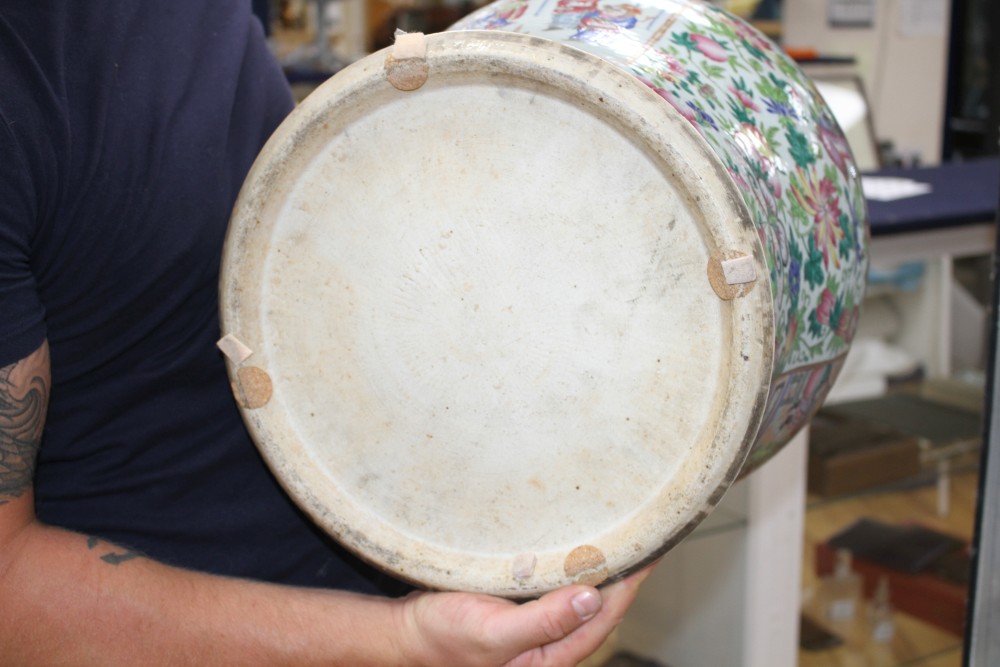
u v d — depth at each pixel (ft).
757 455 2.48
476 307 2.07
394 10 8.96
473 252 2.05
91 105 2.22
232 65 2.49
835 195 2.39
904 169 5.90
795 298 2.23
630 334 1.99
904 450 5.31
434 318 2.10
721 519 4.27
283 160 2.04
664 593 4.80
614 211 1.96
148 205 2.27
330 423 2.19
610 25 2.23
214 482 2.63
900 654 5.22
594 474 2.07
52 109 2.13
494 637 2.06
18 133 2.06
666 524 1.97
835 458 5.18
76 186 2.19
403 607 2.25
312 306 2.15
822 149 2.38
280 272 2.14
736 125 2.16
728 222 1.82
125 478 2.52
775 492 4.17
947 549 5.48
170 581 2.21
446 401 2.12
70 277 2.26
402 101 2.00
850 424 5.59
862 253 2.52
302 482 2.19
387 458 2.18
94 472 2.50
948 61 10.82
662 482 2.01
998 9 10.67
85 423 2.45
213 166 2.38
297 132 2.02
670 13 2.32
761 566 4.23
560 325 2.03
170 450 2.55
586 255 1.99
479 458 2.13
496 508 2.15
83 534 2.26
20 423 2.05
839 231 2.39
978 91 11.02
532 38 1.91
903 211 4.35
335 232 2.11
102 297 2.31
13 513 2.10
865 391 6.37
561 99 1.92
